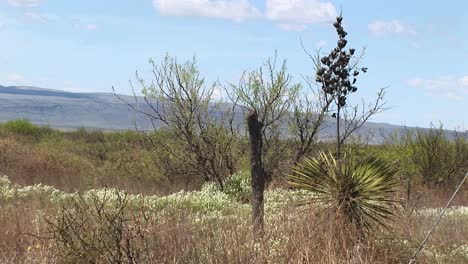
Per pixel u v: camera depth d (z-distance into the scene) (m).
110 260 6.77
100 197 12.97
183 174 20.34
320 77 13.51
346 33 13.44
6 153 24.33
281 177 17.97
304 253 7.80
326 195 8.93
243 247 7.82
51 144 36.97
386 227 8.78
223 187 18.12
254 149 9.26
